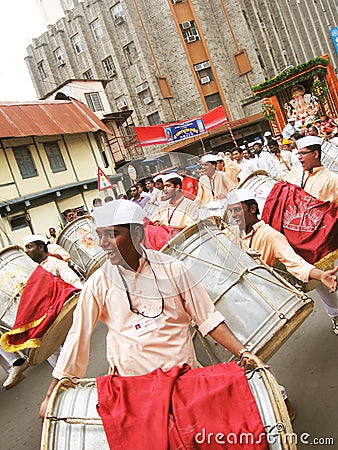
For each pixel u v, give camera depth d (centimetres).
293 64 3578
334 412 319
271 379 194
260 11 3428
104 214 220
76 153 2042
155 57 3192
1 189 1728
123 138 2389
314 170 452
